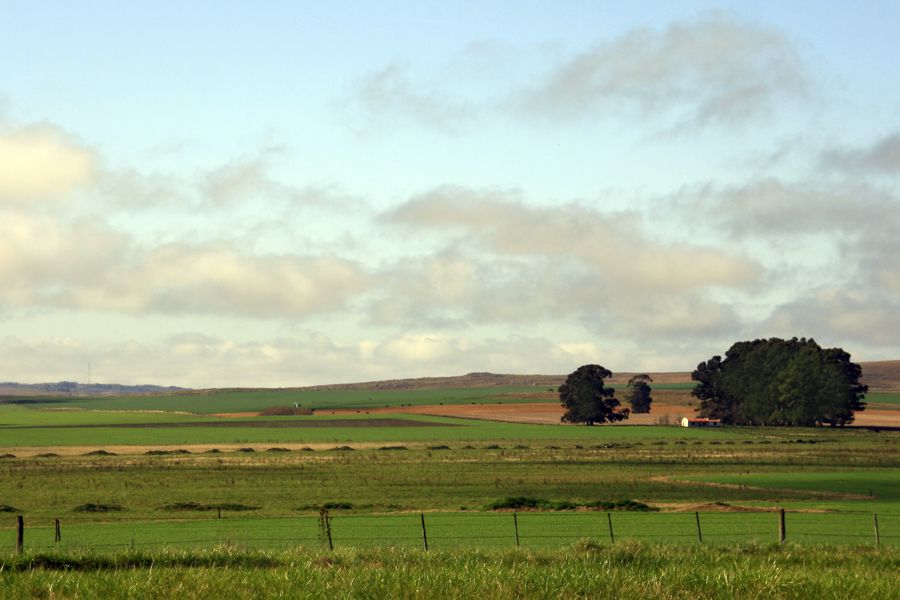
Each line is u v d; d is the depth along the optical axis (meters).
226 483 145.88
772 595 41.00
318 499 122.25
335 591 40.00
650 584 42.06
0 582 41.09
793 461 188.38
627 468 172.25
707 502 115.12
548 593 40.47
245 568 48.12
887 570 50.62
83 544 76.25
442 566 47.72
